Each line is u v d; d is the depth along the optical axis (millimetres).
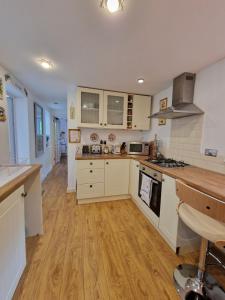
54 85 2680
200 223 1056
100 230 1983
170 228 1691
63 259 1508
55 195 3061
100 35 1310
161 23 1152
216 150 1743
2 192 923
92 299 1155
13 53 1616
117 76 2209
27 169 1533
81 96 2721
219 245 920
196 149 2021
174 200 1621
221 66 1685
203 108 1918
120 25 1184
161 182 1862
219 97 1712
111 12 1046
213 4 979
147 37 1323
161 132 2828
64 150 8125
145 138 3424
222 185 1290
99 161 2691
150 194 2098
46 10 1049
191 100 2072
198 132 1995
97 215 2344
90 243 1742
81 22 1156
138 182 2543
